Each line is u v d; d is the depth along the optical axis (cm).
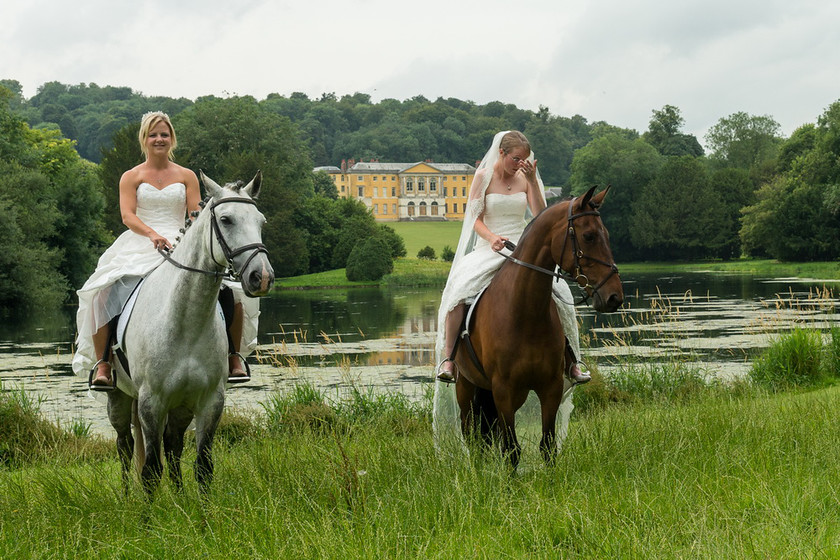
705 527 452
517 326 638
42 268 4041
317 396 1202
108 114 19612
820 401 944
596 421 849
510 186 750
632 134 14675
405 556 451
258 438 979
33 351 2381
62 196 4719
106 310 661
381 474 621
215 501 553
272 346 2359
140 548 482
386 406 1192
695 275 6844
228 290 669
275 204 7181
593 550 446
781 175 8475
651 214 9256
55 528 522
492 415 734
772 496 517
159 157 708
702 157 12138
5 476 688
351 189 17238
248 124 7594
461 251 756
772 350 1485
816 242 7300
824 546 429
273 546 475
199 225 598
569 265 617
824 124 7700
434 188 17500
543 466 612
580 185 9838
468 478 577
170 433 650
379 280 7181
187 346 600
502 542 475
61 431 1068
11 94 5072
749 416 791
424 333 2750
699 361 1636
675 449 639
